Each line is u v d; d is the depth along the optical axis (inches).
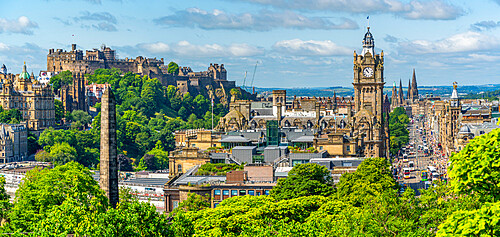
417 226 7003.0
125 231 6186.0
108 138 7775.6
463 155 6456.7
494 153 6274.6
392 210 7145.7
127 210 6422.2
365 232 6963.6
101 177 7819.9
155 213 6417.3
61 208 6697.8
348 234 6899.6
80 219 6589.6
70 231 6643.7
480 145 6353.3
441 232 5182.1
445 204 7253.9
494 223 4963.1
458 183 6437.0
